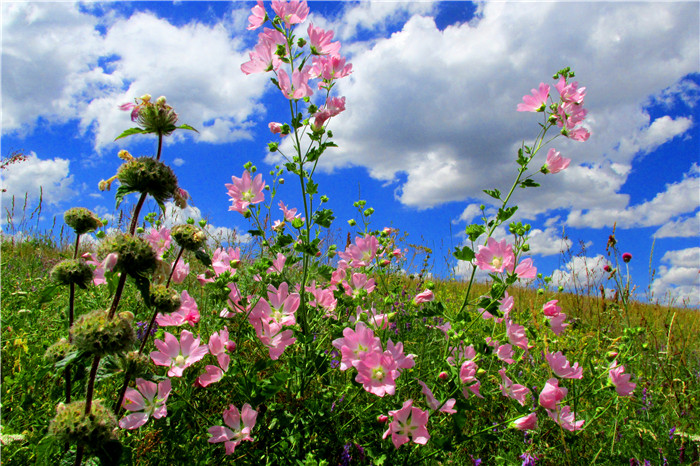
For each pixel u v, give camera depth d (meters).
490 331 0.72
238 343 0.67
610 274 1.23
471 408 0.61
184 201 0.50
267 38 0.72
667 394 0.97
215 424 0.63
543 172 0.72
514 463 0.67
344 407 0.67
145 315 0.79
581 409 0.82
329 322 0.81
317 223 0.73
